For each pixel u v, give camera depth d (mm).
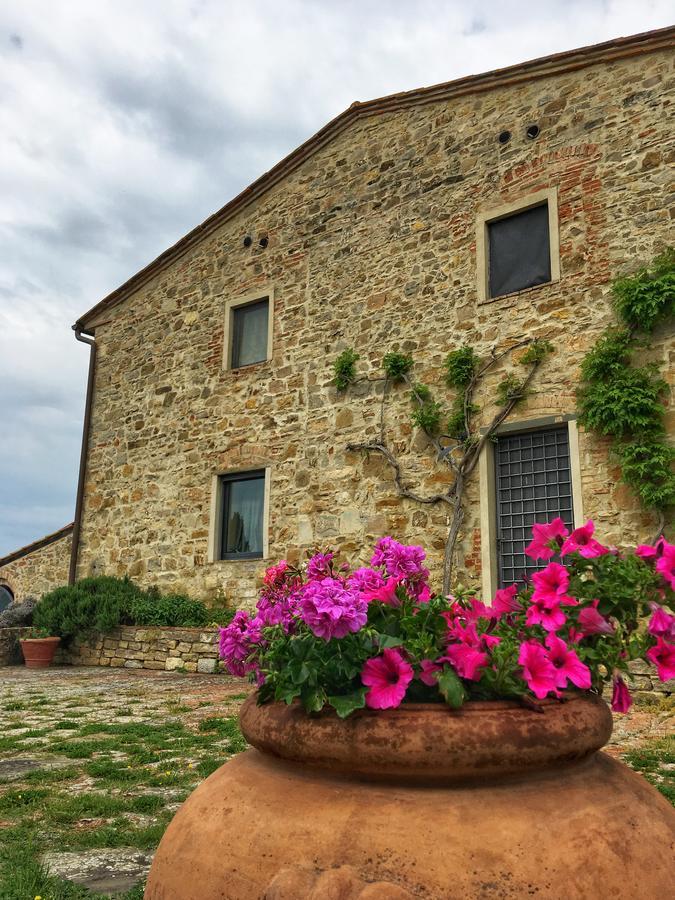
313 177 10922
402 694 1305
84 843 3008
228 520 11070
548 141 8547
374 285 9875
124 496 12242
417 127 9859
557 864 1142
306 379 10336
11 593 18453
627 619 1585
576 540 1671
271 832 1261
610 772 1436
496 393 8375
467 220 9109
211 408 11391
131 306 13062
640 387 7184
